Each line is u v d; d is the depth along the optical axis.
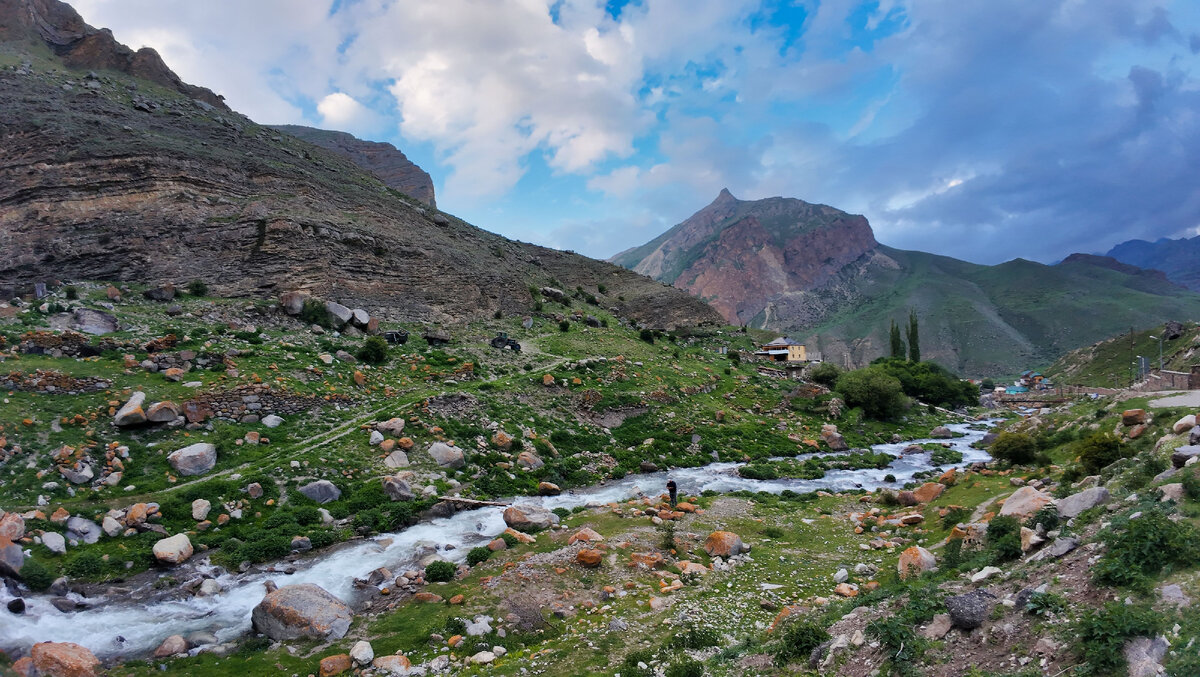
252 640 18.36
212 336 45.22
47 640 17.80
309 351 48.16
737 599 20.89
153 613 20.28
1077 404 59.78
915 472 49.97
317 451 34.12
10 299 49.16
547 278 127.19
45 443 27.77
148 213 63.53
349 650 17.59
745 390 73.62
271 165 83.19
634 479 44.97
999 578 14.96
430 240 95.25
